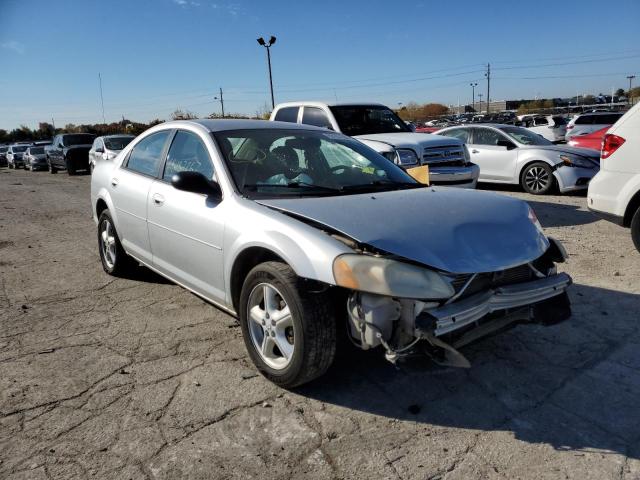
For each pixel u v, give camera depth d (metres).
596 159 10.17
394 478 2.48
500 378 3.37
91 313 4.59
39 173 25.58
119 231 5.09
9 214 10.68
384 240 2.87
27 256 6.77
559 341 3.86
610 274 5.32
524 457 2.62
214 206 3.65
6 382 3.39
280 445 2.73
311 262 2.89
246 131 4.18
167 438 2.79
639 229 5.84
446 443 2.73
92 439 2.79
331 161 4.15
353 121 8.91
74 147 22.31
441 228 3.06
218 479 2.49
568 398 3.13
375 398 3.16
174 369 3.54
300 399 3.16
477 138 11.52
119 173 5.11
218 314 4.51
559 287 3.29
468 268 2.86
